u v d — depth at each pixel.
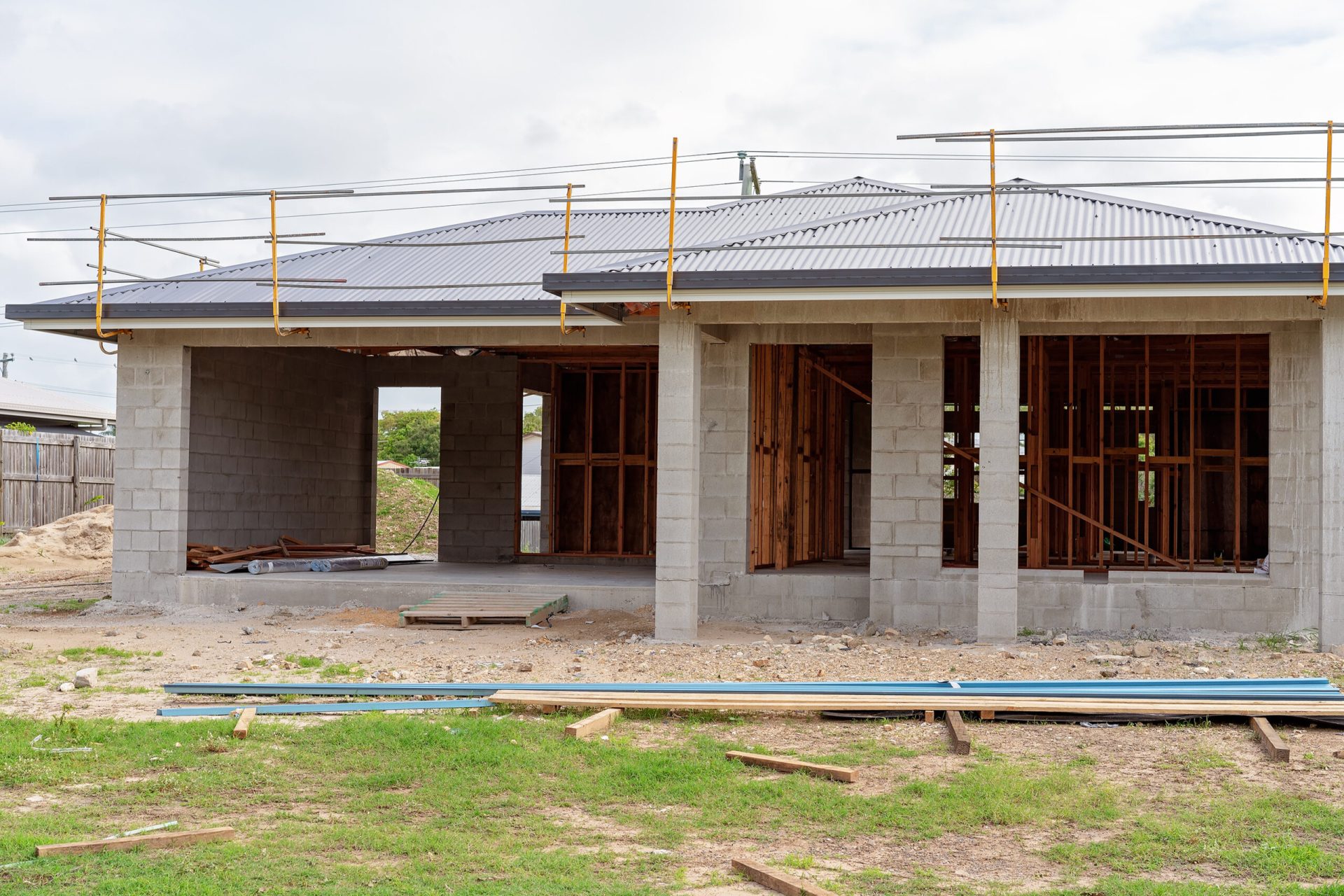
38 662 11.86
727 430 15.39
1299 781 7.41
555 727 8.83
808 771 7.66
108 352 16.64
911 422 14.65
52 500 29.72
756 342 15.30
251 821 6.58
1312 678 10.49
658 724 9.03
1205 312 12.94
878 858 6.07
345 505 22.77
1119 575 14.11
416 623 14.98
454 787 7.27
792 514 17.69
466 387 22.81
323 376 21.81
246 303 15.27
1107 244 13.32
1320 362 12.99
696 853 6.14
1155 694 9.36
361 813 6.79
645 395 22.53
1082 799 7.01
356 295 15.92
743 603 15.35
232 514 18.81
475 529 22.56
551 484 22.80
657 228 18.86
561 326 14.70
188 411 16.59
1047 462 18.58
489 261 17.44
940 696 9.36
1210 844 6.19
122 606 16.23
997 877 5.78
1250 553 21.77
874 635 14.22
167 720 9.11
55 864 5.71
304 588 16.45
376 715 9.15
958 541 16.78
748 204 20.20
